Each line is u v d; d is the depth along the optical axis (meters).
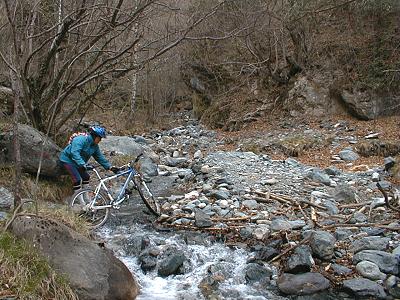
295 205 7.92
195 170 10.66
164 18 11.42
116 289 5.20
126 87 20.33
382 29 16.31
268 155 12.93
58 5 9.51
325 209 7.72
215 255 6.40
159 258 6.28
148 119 20.11
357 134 13.76
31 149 8.10
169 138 16.31
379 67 15.41
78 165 7.35
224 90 19.77
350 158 11.88
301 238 6.57
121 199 7.50
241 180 9.53
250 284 5.83
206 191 8.90
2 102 9.52
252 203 7.98
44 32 8.77
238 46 19.34
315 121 15.73
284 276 5.74
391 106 14.82
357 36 16.70
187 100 22.58
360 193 8.80
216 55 20.23
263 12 14.88
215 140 16.05
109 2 9.63
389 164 10.30
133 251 6.60
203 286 5.79
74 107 11.19
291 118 16.47
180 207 8.09
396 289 5.42
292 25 16.17
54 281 4.76
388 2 16.08
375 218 7.33
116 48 10.06
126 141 12.59
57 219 5.85
